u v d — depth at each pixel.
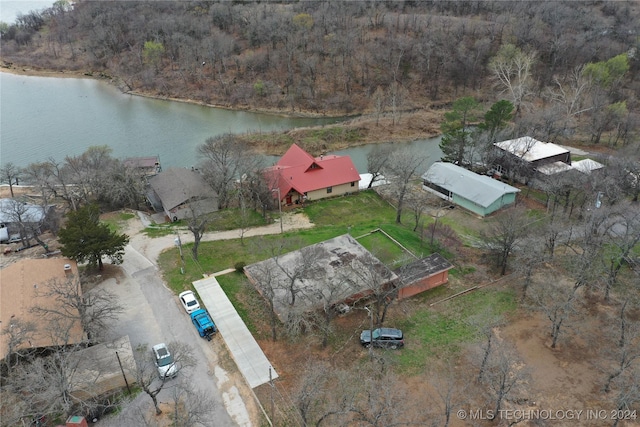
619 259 50.81
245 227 64.44
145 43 136.00
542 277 53.09
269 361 42.00
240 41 140.62
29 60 154.88
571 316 47.44
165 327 45.50
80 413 35.97
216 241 60.69
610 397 39.03
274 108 119.56
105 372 38.09
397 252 57.56
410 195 71.94
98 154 76.75
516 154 79.44
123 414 36.69
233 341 43.94
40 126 110.06
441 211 72.44
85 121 113.12
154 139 102.88
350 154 98.88
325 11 144.62
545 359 42.75
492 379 39.09
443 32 132.75
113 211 70.56
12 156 94.88
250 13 148.00
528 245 52.69
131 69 139.62
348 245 54.38
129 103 125.38
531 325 46.75
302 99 120.44
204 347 43.41
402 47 124.69
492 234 59.66
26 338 37.50
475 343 44.25
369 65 126.00
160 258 56.22
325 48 130.25
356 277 47.94
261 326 45.84
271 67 128.25
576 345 44.16
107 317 42.28
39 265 48.44
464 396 39.00
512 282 53.16
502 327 46.56
